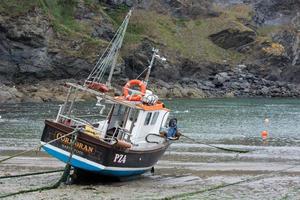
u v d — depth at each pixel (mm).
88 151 22625
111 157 22672
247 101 102625
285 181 26047
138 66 120125
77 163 22781
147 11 151250
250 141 42438
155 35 142250
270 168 29906
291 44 152750
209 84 126188
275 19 164875
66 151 22922
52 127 23250
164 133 27656
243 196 22328
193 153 34781
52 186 22891
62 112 24266
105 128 23984
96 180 24469
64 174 23469
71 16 120875
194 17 155000
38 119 56219
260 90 125375
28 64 98688
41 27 100875
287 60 146500
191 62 134750
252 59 146750
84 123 24078
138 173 25562
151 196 21734
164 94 109312
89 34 118938
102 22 122938
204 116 65688
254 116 67500
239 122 58688
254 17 162500
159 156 27047
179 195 22156
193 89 117438
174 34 146750
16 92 85938
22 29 98062
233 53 148125
